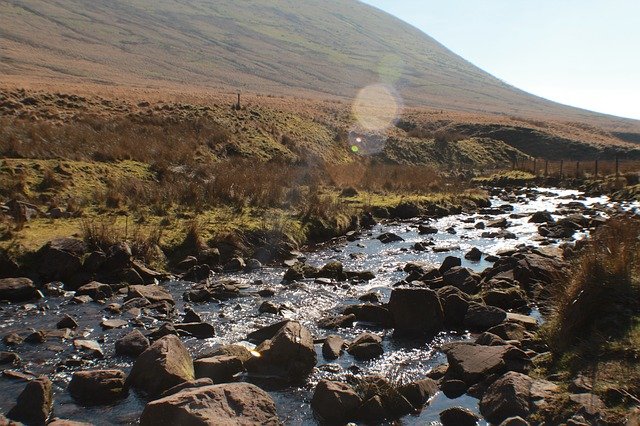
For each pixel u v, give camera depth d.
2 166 19.77
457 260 15.53
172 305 12.38
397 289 11.19
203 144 34.09
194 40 164.12
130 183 21.28
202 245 16.30
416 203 27.72
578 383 7.38
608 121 153.00
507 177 46.09
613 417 6.48
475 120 81.81
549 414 6.93
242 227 18.11
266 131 42.41
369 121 67.19
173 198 20.52
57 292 12.73
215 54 153.25
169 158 28.02
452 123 78.19
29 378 8.57
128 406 7.81
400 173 38.66
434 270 14.89
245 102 57.38
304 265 15.85
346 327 11.34
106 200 19.16
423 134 63.62
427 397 8.08
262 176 25.92
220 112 43.91
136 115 38.94
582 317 8.91
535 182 44.91
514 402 7.27
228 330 10.91
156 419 6.77
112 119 35.97
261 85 123.50
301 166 36.25
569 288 9.36
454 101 154.38
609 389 7.04
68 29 138.00
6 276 13.12
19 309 11.65
